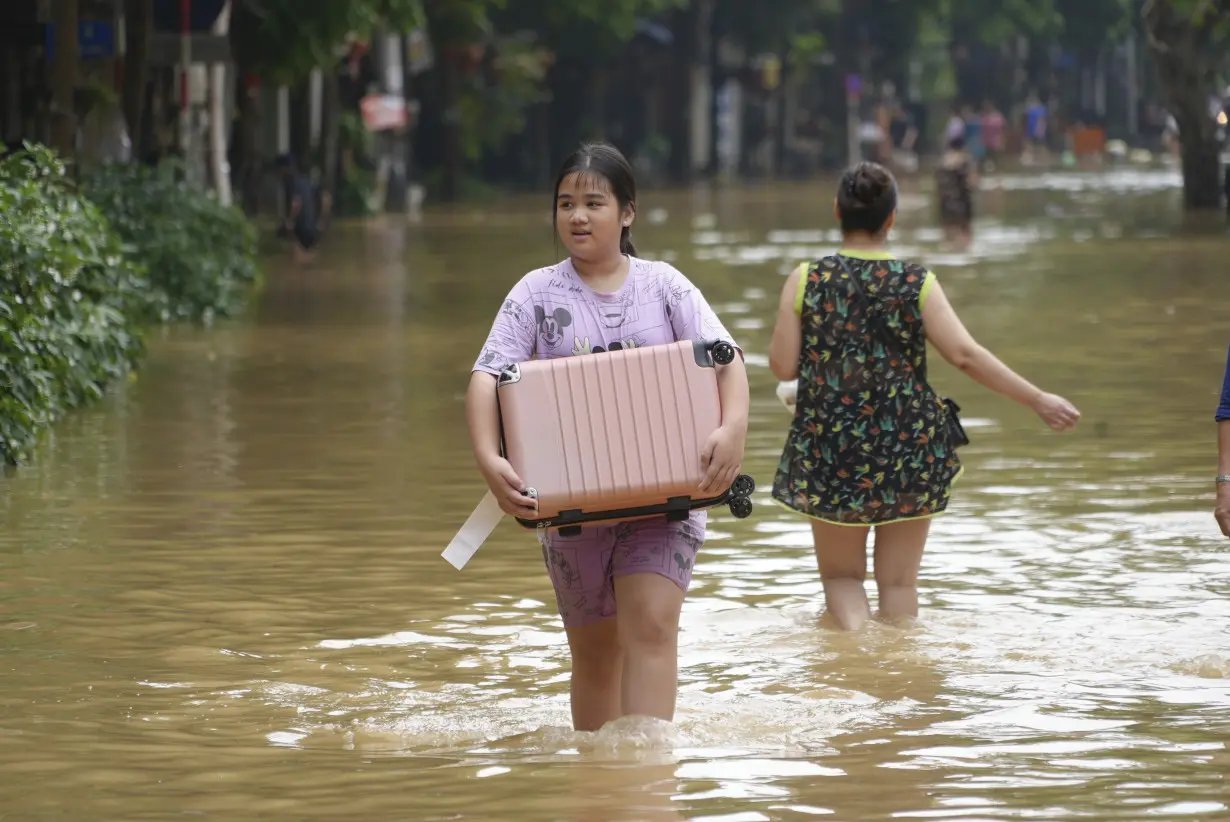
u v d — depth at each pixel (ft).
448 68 402.31
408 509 79.92
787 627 59.88
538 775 43.91
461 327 155.94
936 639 57.88
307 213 240.53
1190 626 58.95
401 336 149.18
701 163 585.22
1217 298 170.50
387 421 105.09
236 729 48.80
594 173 46.11
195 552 71.67
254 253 208.74
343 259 238.07
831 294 60.64
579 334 46.32
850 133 633.20
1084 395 111.34
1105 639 57.52
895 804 41.27
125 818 41.32
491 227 310.65
